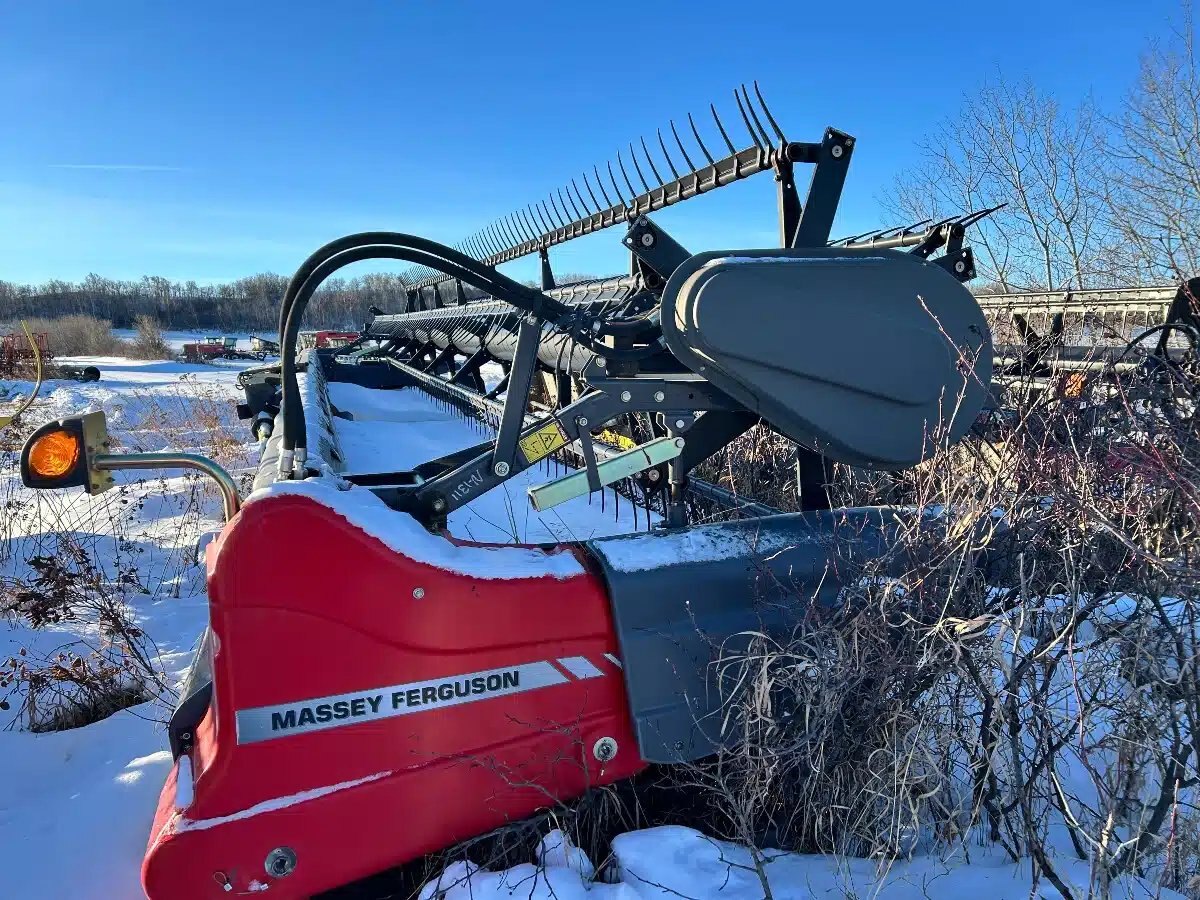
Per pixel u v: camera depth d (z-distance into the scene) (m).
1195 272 8.85
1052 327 5.32
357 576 1.74
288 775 1.74
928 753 1.96
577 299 5.35
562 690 1.95
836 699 1.92
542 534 3.93
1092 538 1.97
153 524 6.59
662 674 1.98
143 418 13.89
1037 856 1.79
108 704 3.50
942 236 2.50
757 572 2.07
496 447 2.19
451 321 8.27
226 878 1.70
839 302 2.17
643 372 2.50
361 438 6.04
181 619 4.49
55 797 2.74
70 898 2.19
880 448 2.29
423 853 1.87
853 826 2.01
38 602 4.07
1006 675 1.83
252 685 1.70
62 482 1.87
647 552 2.06
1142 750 1.85
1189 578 1.76
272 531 1.68
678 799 2.24
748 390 2.19
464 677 1.85
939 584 2.02
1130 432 2.14
